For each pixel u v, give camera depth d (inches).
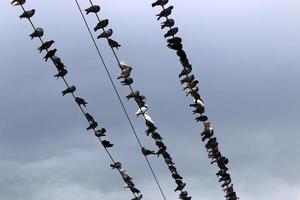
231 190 855.1
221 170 844.0
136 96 757.9
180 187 816.9
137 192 800.3
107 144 764.0
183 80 767.1
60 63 677.9
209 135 812.6
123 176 803.4
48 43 661.9
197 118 803.4
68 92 711.7
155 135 777.6
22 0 626.2
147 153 806.5
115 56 724.0
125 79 745.0
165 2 683.4
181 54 720.3
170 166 807.1
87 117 743.1
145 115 768.3
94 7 661.3
